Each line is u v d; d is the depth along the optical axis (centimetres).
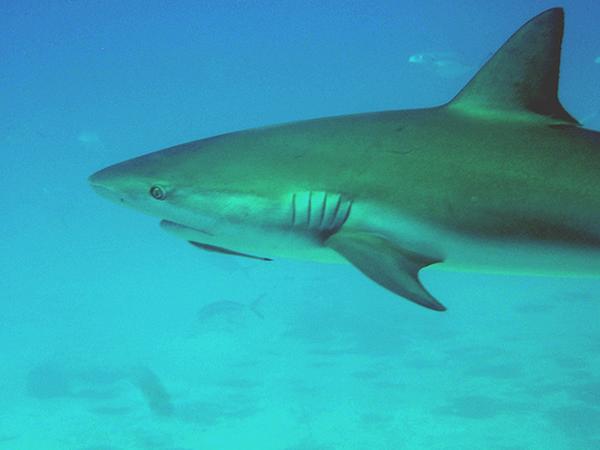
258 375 2033
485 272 261
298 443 1432
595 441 1333
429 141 261
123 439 1508
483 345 2205
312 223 253
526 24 268
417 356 2114
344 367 2048
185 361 2294
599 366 1839
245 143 269
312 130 270
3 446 1533
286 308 3206
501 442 1380
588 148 262
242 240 261
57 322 3447
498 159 257
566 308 2722
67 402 1831
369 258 237
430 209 249
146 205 259
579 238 251
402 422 1535
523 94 268
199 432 1530
